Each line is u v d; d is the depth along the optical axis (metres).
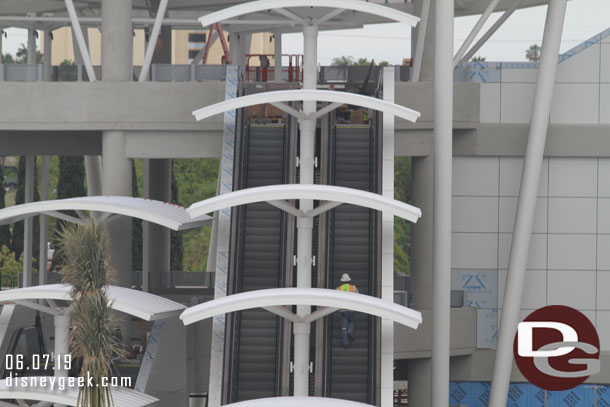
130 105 58.97
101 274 36.62
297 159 55.94
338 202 44.56
